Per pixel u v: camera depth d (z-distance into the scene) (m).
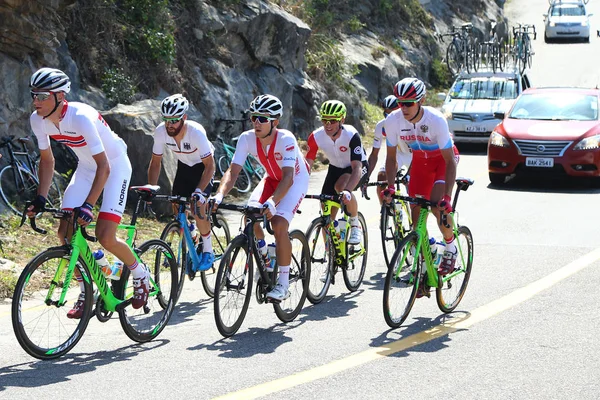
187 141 11.16
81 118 8.57
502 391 7.66
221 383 7.86
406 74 39.22
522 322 9.99
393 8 42.72
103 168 8.59
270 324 10.11
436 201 10.39
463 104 28.48
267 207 9.43
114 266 9.23
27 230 14.61
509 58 33.69
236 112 23.36
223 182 9.99
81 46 19.81
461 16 51.28
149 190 9.79
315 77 29.72
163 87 21.58
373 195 20.69
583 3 60.53
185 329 9.95
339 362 8.52
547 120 22.33
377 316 10.47
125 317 9.11
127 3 21.73
